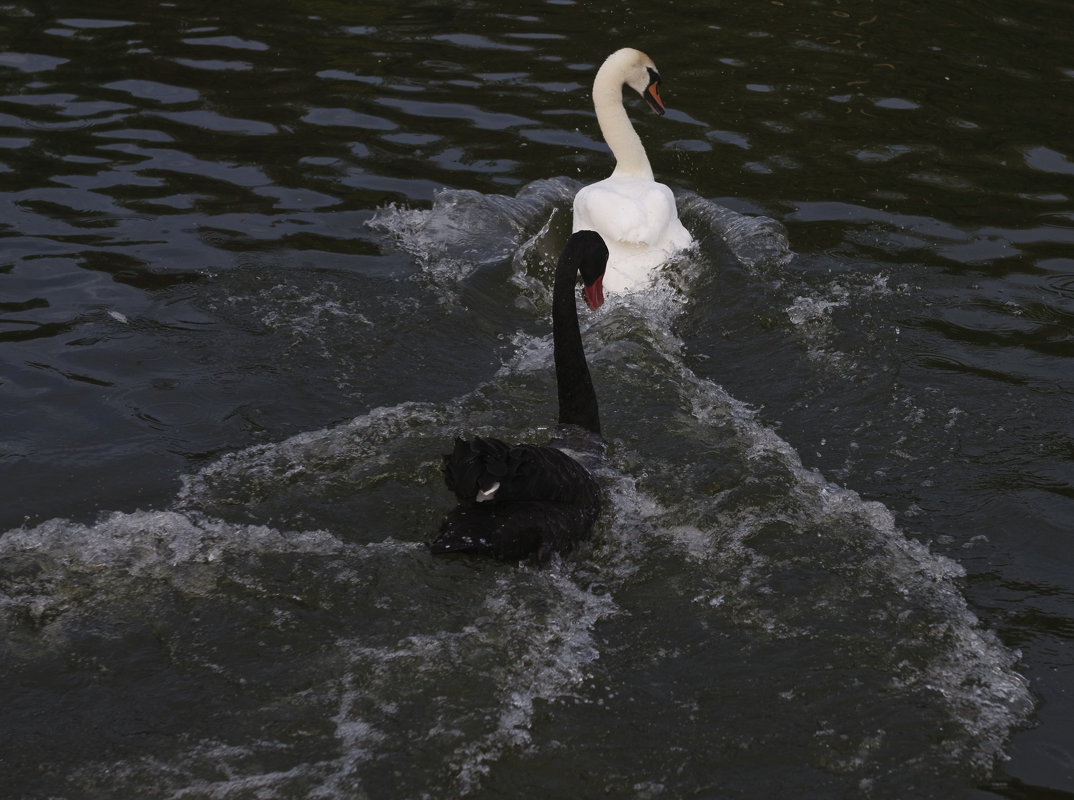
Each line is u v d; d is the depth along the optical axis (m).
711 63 12.45
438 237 9.50
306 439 7.04
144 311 8.31
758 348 8.20
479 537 5.64
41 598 5.62
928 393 7.62
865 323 8.43
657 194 9.14
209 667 5.20
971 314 8.56
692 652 5.36
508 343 8.33
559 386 6.94
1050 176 10.50
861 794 4.61
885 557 6.08
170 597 5.64
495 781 4.63
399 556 5.92
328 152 10.72
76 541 6.05
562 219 9.95
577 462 6.34
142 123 11.05
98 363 7.70
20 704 5.00
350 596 5.63
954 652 5.42
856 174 10.51
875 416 7.40
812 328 8.38
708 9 13.77
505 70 12.30
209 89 11.75
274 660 5.24
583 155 10.89
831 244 9.48
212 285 8.67
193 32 12.99
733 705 5.04
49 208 9.61
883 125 11.28
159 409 7.27
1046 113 11.48
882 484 6.78
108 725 4.89
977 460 6.99
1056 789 4.68
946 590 5.87
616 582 5.84
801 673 5.23
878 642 5.46
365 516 6.33
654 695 5.08
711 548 6.11
